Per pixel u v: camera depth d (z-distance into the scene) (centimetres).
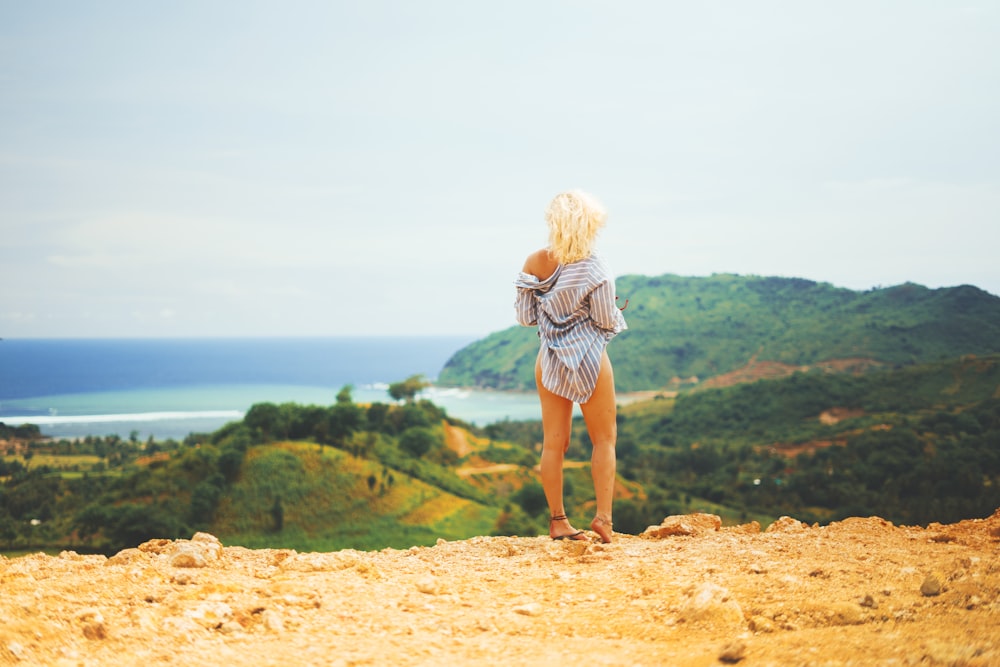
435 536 9100
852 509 10750
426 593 357
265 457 10044
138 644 264
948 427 14400
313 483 9706
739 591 330
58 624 271
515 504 10312
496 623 306
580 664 253
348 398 13812
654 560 417
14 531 8825
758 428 18250
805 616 286
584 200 475
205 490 9031
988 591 296
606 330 483
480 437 15888
